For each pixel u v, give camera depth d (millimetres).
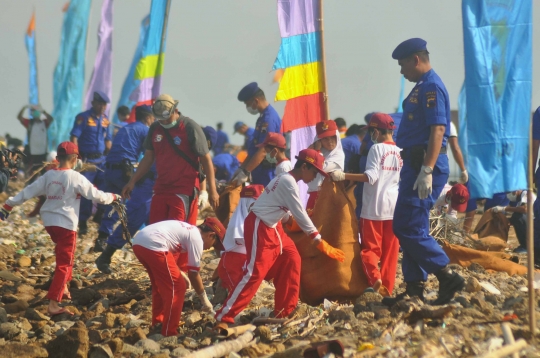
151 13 43469
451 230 34781
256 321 21172
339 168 25344
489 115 18375
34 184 24969
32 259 34844
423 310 19375
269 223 20922
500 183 18266
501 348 16547
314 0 30734
